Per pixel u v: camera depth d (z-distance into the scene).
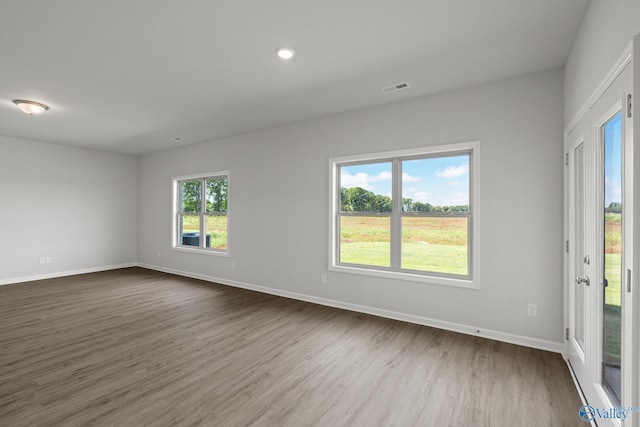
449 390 2.15
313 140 4.20
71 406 1.95
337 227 4.10
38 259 5.58
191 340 2.98
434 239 3.41
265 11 1.96
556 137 2.71
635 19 1.22
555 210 2.72
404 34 2.23
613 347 1.58
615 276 1.56
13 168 5.30
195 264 5.77
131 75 2.88
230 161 5.18
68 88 3.17
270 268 4.67
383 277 3.64
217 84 3.08
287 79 2.97
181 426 1.78
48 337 3.03
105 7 1.90
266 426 1.79
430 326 3.33
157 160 6.47
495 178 2.97
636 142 1.23
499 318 2.97
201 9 1.94
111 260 6.53
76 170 6.03
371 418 1.87
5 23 2.05
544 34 2.21
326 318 3.59
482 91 3.04
